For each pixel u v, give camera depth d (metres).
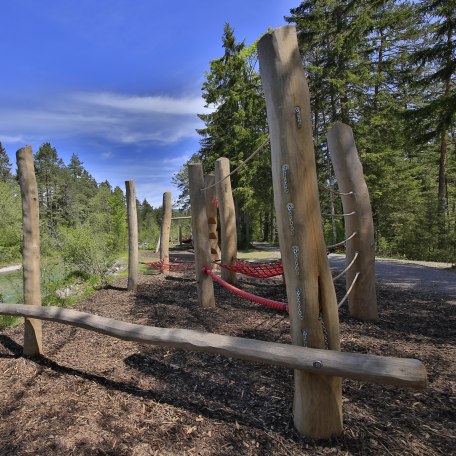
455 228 15.73
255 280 7.82
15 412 2.46
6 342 3.97
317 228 2.01
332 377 2.04
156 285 7.62
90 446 2.06
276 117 1.96
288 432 2.15
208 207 8.59
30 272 3.49
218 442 2.08
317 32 15.87
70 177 57.28
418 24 14.90
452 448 1.96
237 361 3.26
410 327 4.26
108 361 3.33
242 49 19.61
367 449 1.97
